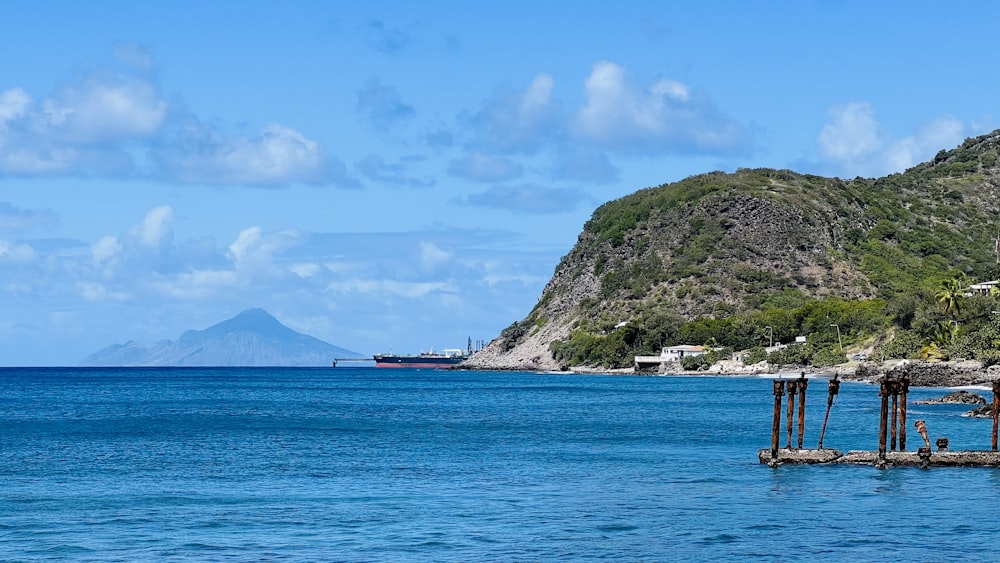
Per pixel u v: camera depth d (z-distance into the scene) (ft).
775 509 193.16
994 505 195.83
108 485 226.17
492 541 168.96
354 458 276.21
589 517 186.60
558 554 160.97
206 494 213.05
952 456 238.27
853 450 274.16
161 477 238.48
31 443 320.70
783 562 156.15
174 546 166.30
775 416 247.29
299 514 190.60
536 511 192.54
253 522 183.52
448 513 190.90
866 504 197.57
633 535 172.65
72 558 159.53
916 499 202.08
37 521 184.75
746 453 281.33
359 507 197.26
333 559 158.40
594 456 277.85
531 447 304.71
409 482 229.04
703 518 185.57
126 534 174.60
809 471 237.66
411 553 161.79
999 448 276.00
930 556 159.63
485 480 231.71
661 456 276.21
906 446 294.25
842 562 156.25
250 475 241.14
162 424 403.13
